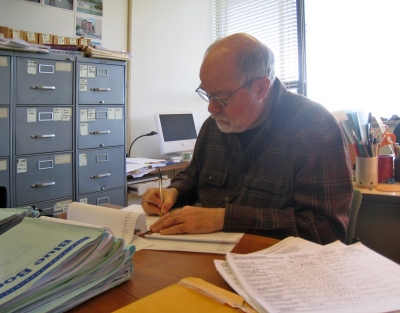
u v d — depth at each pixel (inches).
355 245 28.9
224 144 52.9
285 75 132.3
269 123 47.1
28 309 18.7
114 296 22.3
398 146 72.4
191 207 37.9
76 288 21.1
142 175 98.9
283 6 130.6
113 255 23.2
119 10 114.0
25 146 75.4
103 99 88.9
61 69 80.0
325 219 39.0
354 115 74.1
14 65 72.4
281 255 27.3
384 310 19.0
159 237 34.2
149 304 20.3
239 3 144.0
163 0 126.6
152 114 124.7
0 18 89.3
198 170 56.7
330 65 121.0
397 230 62.6
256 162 47.7
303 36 125.3
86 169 86.5
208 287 22.0
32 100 75.8
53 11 99.0
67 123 82.1
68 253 21.0
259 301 20.0
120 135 93.3
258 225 36.2
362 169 65.4
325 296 20.7
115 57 90.3
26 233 24.1
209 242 33.0
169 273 25.9
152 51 123.8
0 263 20.6
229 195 49.3
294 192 43.0
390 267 24.7
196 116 141.6
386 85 109.9
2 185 72.4
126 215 35.9
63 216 41.1
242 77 43.9
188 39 136.9
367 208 64.9
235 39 44.9
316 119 44.3
